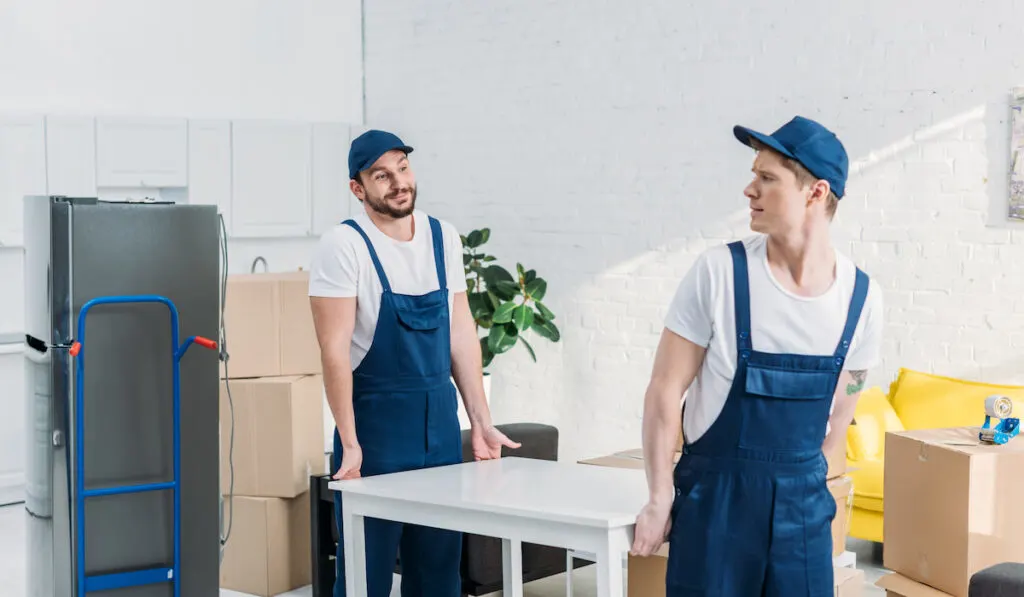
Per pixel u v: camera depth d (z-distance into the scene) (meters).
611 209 6.68
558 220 6.93
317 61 7.85
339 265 3.21
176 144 7.06
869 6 5.66
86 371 3.72
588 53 6.73
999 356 5.38
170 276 3.82
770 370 2.34
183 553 3.92
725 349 2.36
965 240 5.45
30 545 3.93
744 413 2.37
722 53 6.17
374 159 3.19
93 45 6.88
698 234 6.32
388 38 7.85
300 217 7.64
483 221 7.33
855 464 5.23
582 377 6.86
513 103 7.12
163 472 3.86
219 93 7.43
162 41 7.17
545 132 6.96
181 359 3.87
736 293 2.34
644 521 2.46
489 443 3.50
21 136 6.47
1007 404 3.67
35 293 3.83
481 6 7.25
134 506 3.83
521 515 2.68
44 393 3.75
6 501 6.38
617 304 6.68
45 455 3.76
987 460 3.49
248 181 7.39
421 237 3.34
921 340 5.61
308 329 4.89
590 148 6.75
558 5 6.85
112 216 3.73
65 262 3.67
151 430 3.83
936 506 3.61
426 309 3.29
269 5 7.63
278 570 4.80
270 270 7.70
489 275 6.72
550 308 7.00
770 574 2.39
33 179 6.53
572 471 3.20
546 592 4.79
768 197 2.30
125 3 7.00
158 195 7.18
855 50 5.71
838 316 2.36
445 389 3.37
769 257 2.38
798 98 5.91
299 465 4.81
